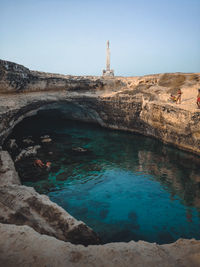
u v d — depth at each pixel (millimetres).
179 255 4543
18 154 17109
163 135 21094
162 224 9391
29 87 23031
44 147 19797
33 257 4082
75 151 18938
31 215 7082
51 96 25000
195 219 9781
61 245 4531
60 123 31656
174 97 19906
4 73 18891
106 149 19672
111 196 11695
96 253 4430
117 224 9297
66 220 7059
